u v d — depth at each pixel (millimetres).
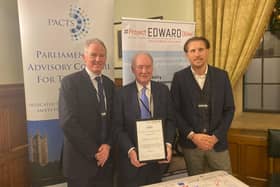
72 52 2699
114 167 2402
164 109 2285
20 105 2773
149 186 1762
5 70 2666
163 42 2846
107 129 2242
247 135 3074
